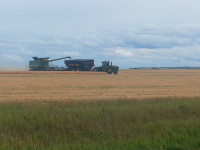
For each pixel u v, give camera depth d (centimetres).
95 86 4059
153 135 1138
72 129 1241
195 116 1478
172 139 1075
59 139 1123
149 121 1357
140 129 1235
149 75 7938
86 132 1217
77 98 2531
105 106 1670
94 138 1158
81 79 5522
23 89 3475
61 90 3400
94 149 982
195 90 3597
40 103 1845
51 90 3384
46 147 1016
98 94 2984
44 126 1272
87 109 1520
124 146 1012
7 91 3225
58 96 2766
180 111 1583
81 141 1102
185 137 1088
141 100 2058
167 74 8838
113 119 1370
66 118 1333
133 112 1484
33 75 6431
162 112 1523
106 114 1448
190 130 1170
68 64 8338
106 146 1012
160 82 5147
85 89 3559
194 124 1235
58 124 1280
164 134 1137
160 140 1055
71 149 986
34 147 1002
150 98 2328
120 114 1446
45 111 1452
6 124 1252
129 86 4150
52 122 1288
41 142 1073
